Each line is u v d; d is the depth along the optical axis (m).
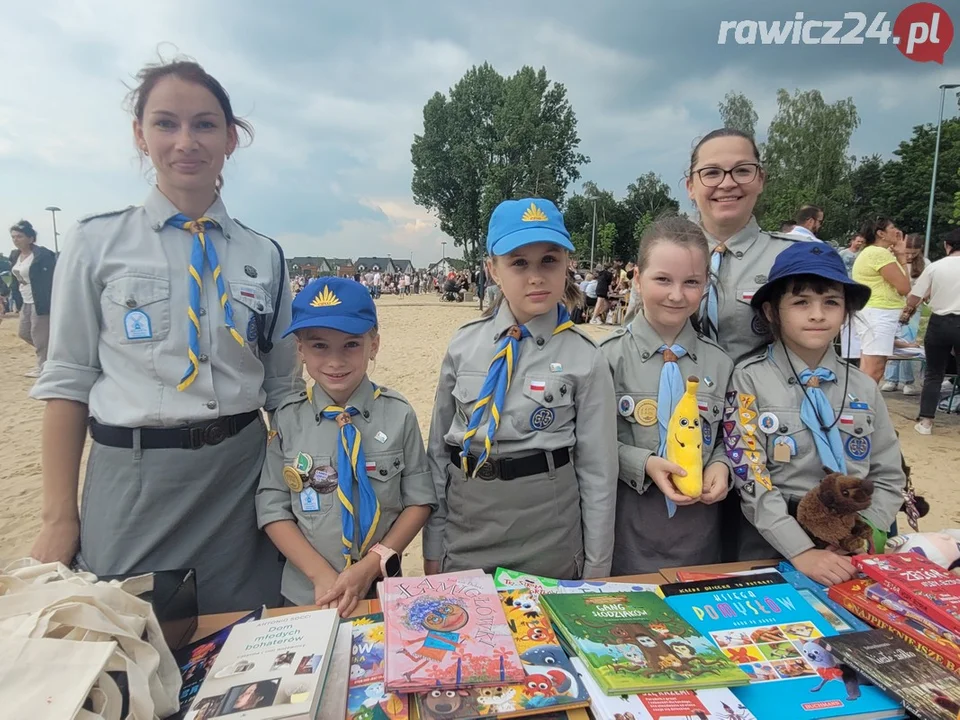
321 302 1.68
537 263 1.67
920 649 1.17
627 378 1.88
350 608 1.46
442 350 10.20
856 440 1.73
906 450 4.56
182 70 1.61
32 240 7.18
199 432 1.63
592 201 54.41
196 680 1.11
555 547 1.68
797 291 1.70
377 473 1.73
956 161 34.28
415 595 1.33
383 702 1.06
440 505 1.88
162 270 1.64
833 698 1.08
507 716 1.00
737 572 1.59
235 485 1.73
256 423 1.82
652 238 1.82
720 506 1.97
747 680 1.08
